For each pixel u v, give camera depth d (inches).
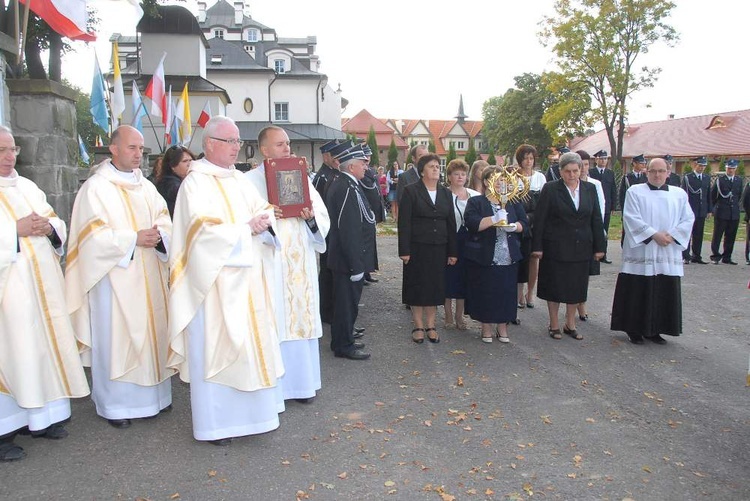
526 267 294.0
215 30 1734.7
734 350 247.1
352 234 217.9
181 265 154.9
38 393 150.4
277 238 164.9
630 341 255.9
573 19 1199.6
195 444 160.7
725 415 182.4
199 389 156.3
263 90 1440.7
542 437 166.2
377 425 173.3
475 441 163.5
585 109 1275.8
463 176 266.8
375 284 373.1
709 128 1748.3
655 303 246.4
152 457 153.4
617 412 183.3
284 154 188.5
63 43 453.1
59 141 250.4
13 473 144.9
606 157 444.5
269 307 164.1
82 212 164.9
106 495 135.7
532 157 293.1
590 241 248.2
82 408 184.1
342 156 220.2
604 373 217.5
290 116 1476.4
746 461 154.2
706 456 156.6
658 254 243.9
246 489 138.6
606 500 135.4
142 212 170.6
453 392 198.4
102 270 162.6
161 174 225.3
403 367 222.5
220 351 153.9
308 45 1834.4
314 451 157.3
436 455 155.6
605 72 1202.6
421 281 240.7
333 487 139.7
